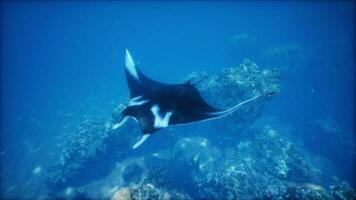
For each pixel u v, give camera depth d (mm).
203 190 14141
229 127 17250
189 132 18391
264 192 11852
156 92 4973
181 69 42281
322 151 23672
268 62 31859
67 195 16250
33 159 23422
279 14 128750
